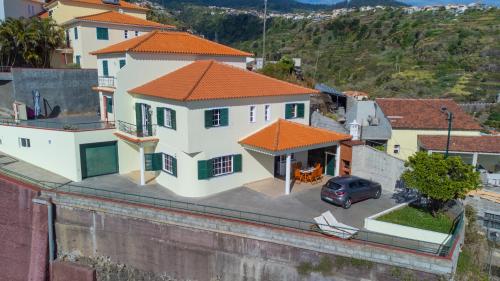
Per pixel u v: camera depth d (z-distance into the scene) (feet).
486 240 85.61
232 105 88.07
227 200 83.92
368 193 85.25
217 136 86.53
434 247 63.82
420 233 67.92
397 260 59.36
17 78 119.44
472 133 120.16
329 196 81.97
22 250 86.84
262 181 96.53
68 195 81.66
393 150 121.49
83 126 101.96
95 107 136.87
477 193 105.50
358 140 102.83
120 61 102.63
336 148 99.40
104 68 111.14
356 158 97.86
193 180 85.05
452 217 76.54
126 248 77.92
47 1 196.24
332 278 63.67
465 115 124.06
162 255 74.95
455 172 72.84
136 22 156.15
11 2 173.06
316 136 94.43
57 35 150.71
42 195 83.82
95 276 79.46
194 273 73.05
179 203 81.15
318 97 152.66
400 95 225.97
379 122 123.85
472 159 114.52
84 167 97.14
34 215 84.12
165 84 93.66
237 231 68.59
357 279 62.13
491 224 94.68
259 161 96.02
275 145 85.56
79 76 131.54
